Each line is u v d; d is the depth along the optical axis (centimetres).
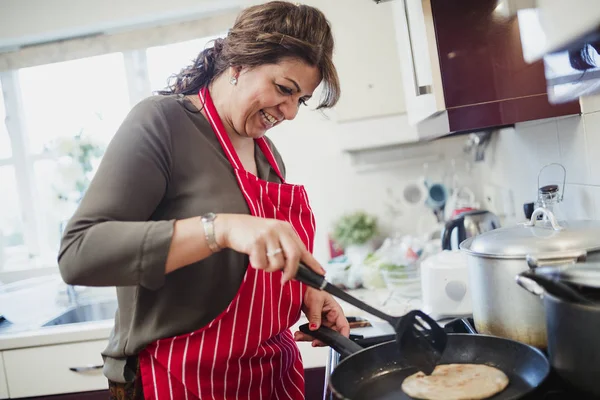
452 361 88
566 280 68
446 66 125
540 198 112
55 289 225
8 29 246
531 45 111
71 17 245
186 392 100
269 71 97
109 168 87
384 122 222
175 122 98
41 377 192
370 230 244
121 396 103
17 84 264
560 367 69
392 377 86
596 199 114
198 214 98
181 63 259
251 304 102
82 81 263
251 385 106
